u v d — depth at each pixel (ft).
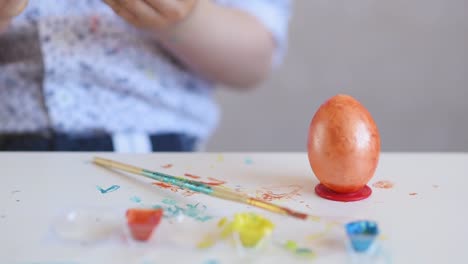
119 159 1.77
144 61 2.16
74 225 1.38
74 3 2.09
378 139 1.50
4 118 2.14
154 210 1.36
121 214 1.42
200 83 2.34
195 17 2.05
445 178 1.63
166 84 2.21
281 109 3.73
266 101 3.71
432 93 3.66
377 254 1.27
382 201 1.50
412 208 1.46
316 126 1.49
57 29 2.08
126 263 1.24
